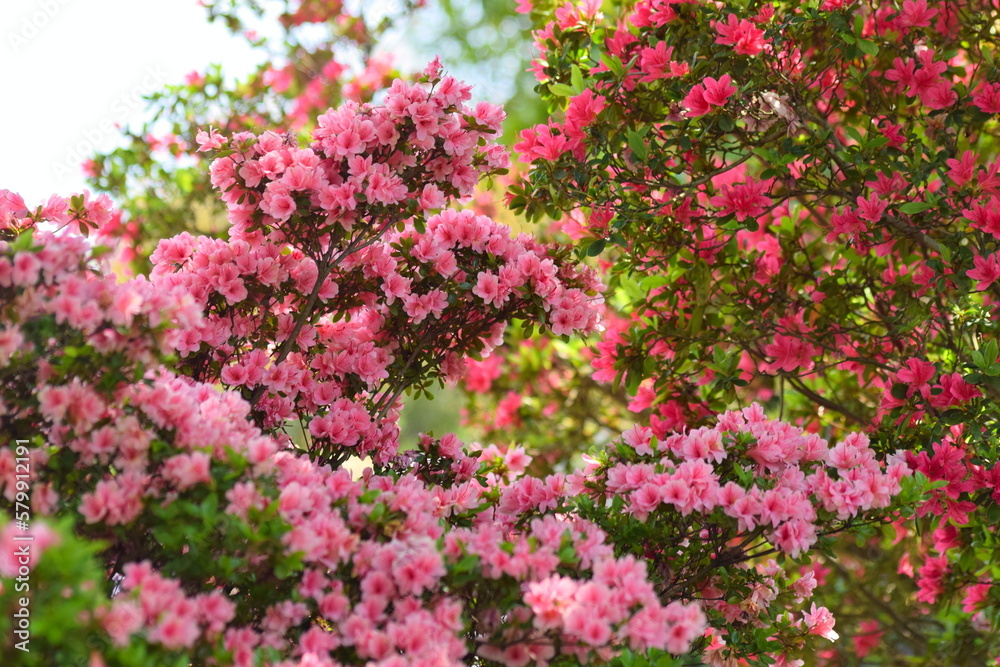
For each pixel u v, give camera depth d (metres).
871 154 3.10
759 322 3.46
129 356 2.06
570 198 3.12
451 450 2.95
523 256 2.84
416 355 3.07
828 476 2.49
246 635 1.97
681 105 3.16
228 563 1.96
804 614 2.67
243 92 4.81
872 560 4.43
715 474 2.60
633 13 3.35
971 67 3.79
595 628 1.94
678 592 2.60
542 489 2.68
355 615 2.02
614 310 4.49
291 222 2.75
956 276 3.04
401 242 2.86
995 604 3.29
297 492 2.07
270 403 2.78
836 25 3.03
